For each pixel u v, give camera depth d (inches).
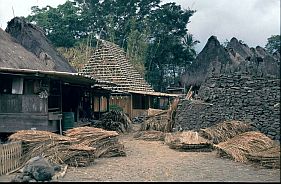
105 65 1234.6
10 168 395.9
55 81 662.5
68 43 2057.1
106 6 2198.6
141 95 1249.4
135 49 1856.5
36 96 592.7
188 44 2116.1
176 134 672.4
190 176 366.9
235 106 657.0
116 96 1197.7
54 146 437.7
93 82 740.0
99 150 501.4
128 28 2081.7
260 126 614.2
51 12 2106.3
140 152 553.6
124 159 485.1
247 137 510.3
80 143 489.4
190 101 740.7
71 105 825.5
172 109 787.4
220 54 1171.3
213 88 701.9
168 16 2050.9
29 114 586.2
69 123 693.3
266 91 625.0
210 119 687.7
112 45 1321.4
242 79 658.2
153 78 2030.0
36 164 344.8
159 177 362.3
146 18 2097.7
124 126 872.9
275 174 376.8
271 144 487.2
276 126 597.3
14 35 906.1
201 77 1159.0
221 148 494.0
